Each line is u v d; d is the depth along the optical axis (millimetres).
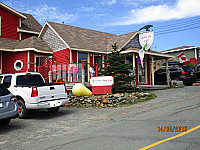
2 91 6137
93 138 4633
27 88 7430
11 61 16719
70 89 12477
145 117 6559
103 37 20875
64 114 8195
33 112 9203
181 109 7309
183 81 17516
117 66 11438
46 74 14570
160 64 27719
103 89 11500
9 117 6008
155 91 13984
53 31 17391
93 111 8453
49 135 5219
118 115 7328
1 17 17719
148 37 14859
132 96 10414
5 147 4398
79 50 15617
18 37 18969
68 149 3967
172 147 3732
